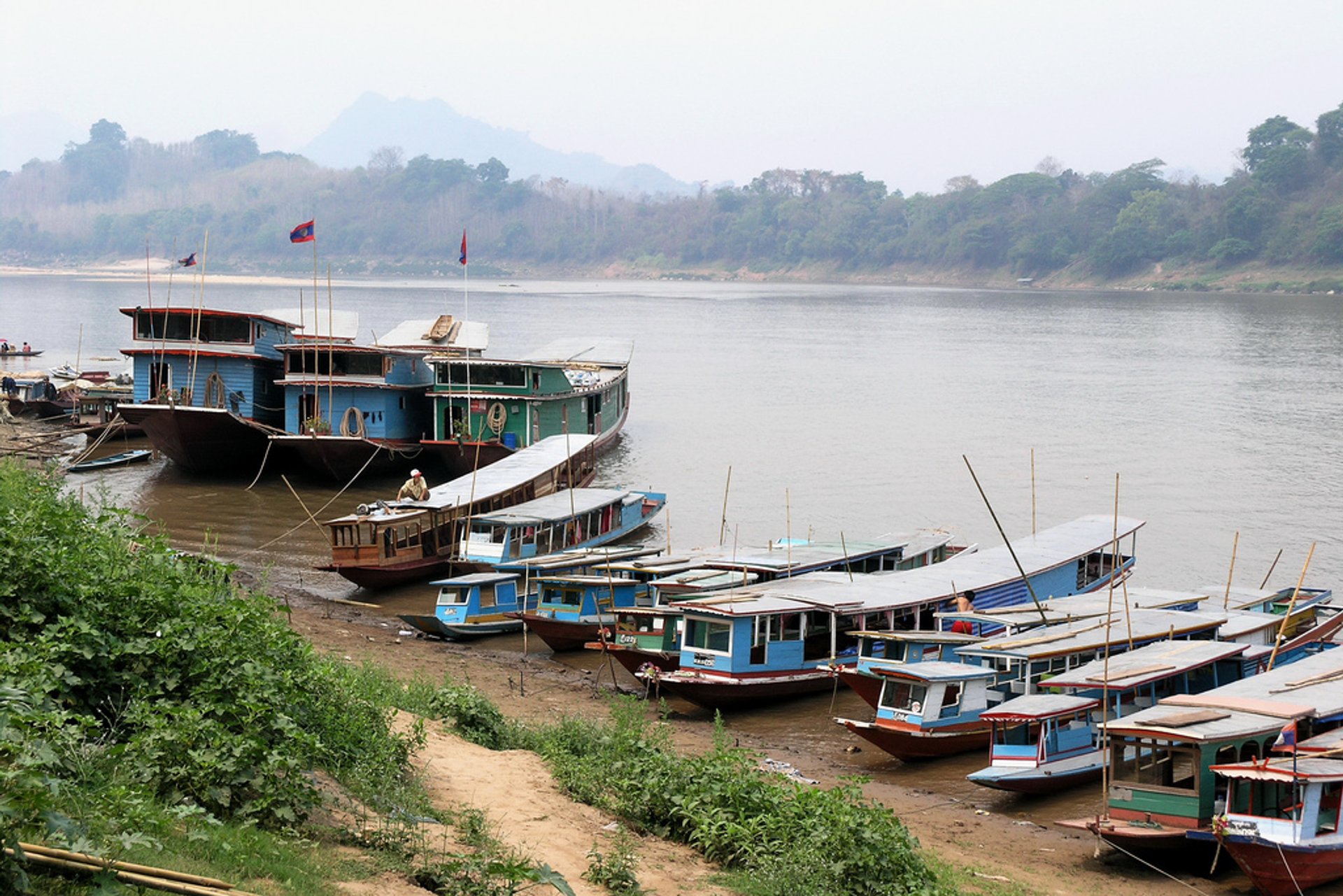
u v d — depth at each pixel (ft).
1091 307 575.38
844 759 85.92
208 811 40.75
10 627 47.19
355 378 174.29
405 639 107.24
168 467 183.01
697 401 260.83
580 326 459.32
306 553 137.28
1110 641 90.99
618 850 49.37
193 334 172.65
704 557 120.88
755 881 49.96
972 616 99.04
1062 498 169.99
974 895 57.57
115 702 46.37
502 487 140.26
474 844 46.52
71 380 231.71
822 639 100.12
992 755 78.28
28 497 74.49
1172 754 67.56
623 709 74.90
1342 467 189.88
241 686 48.16
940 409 249.14
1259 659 93.09
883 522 157.28
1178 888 64.69
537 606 112.47
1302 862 62.34
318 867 39.34
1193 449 204.74
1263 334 416.67
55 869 31.07
